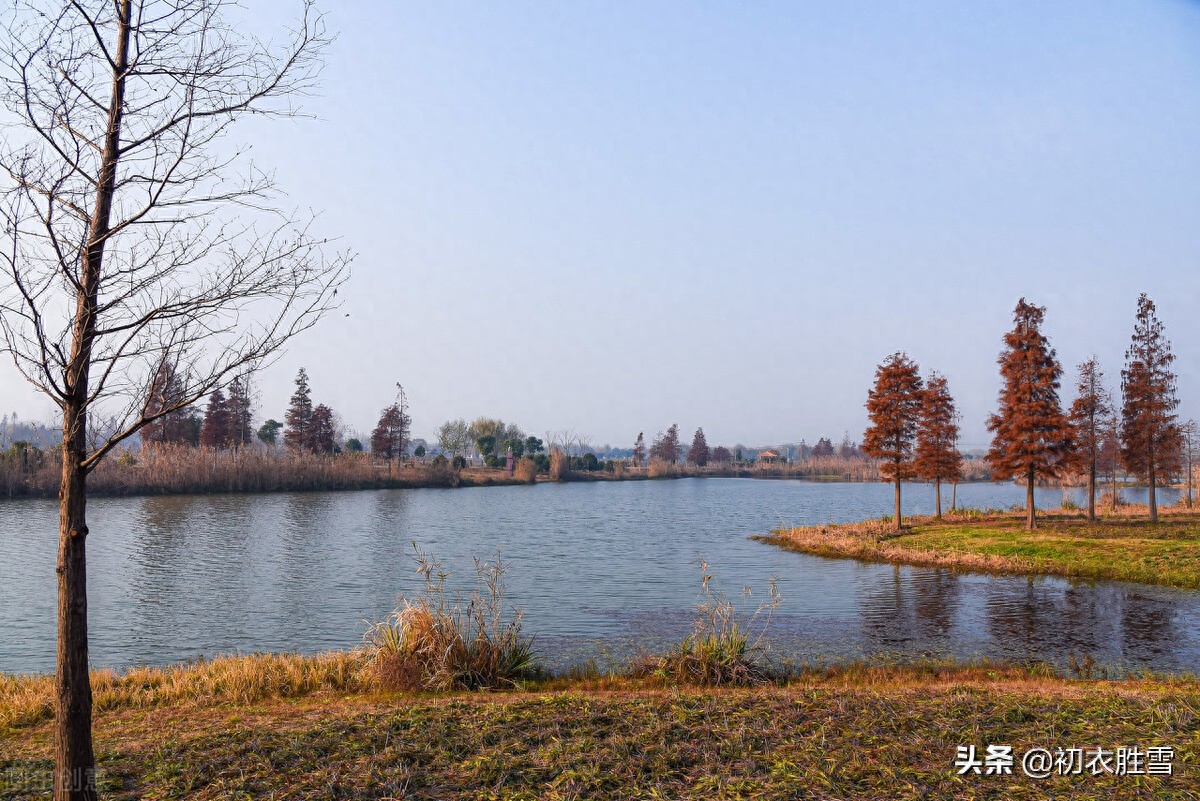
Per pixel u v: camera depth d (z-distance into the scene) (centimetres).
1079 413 4122
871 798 693
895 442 4253
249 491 7694
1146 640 1895
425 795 705
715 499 8356
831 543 3822
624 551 3772
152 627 2111
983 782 728
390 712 962
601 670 1564
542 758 794
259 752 802
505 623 2086
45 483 6294
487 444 12888
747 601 2459
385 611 2319
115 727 965
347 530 4578
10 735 963
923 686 1182
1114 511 4666
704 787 717
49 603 2408
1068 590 2622
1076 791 705
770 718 923
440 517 5578
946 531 3922
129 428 530
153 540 3984
